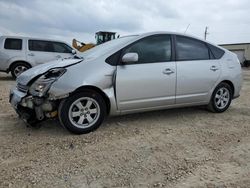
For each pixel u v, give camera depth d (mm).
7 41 13602
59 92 4777
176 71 5816
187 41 6148
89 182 3545
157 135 5129
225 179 3658
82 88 4980
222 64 6531
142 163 4047
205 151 4496
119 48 5410
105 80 5121
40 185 3453
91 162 4043
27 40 13805
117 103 5281
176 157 4262
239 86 6891
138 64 5473
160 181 3598
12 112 6609
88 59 5273
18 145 4590
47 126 5488
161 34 5859
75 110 4988
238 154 4414
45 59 13938
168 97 5785
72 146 4551
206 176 3727
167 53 5832
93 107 5137
